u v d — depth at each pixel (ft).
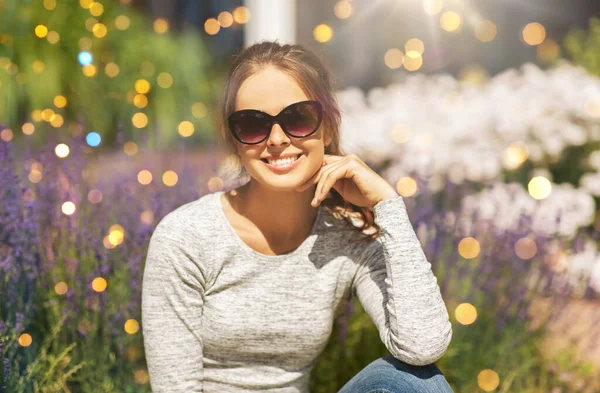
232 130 5.68
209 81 20.48
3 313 6.62
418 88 16.93
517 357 8.73
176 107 18.63
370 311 5.99
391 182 12.75
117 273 7.29
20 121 16.14
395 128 14.40
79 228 7.44
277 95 5.57
